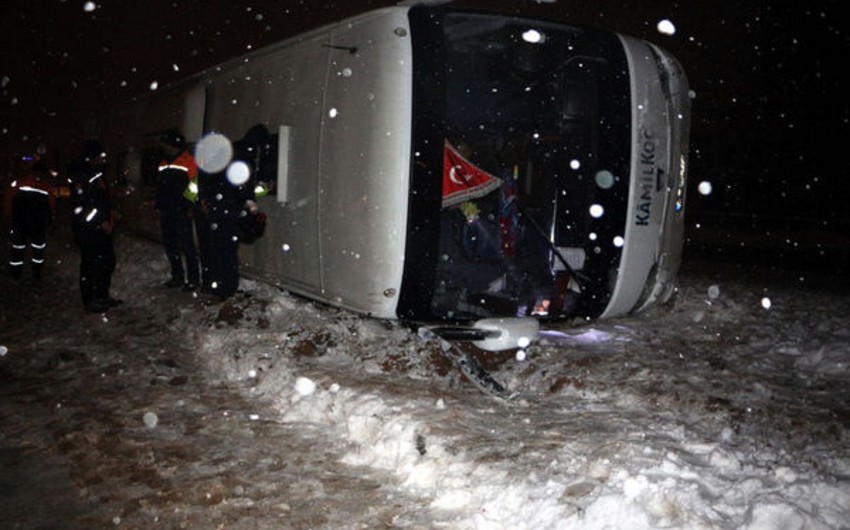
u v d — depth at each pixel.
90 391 6.03
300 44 7.86
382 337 6.79
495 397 5.61
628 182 7.11
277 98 8.29
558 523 3.52
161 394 5.93
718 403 5.17
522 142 7.60
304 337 6.65
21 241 11.25
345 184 6.83
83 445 4.93
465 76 7.12
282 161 7.88
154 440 4.99
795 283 12.51
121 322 8.34
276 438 5.03
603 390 5.64
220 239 8.48
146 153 13.91
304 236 7.61
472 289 7.46
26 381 6.34
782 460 4.22
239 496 4.17
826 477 3.88
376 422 4.92
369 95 6.50
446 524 3.76
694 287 11.06
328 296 7.19
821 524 3.30
